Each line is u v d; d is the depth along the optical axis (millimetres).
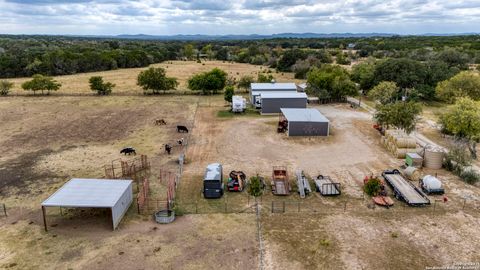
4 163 35406
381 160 35656
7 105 63594
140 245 21484
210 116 55156
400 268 19359
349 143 41000
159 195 28109
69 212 25594
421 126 48062
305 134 43562
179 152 38344
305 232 22922
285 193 27953
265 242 21828
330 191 28016
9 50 152750
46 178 31641
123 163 32219
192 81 75438
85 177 31766
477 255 20438
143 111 59000
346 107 61188
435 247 21234
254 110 59188
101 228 23375
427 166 33688
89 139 43500
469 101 40531
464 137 39062
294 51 120312
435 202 26812
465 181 30484
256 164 34656
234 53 174875
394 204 26641
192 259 20172
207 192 27484
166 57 162750
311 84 67688
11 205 26641
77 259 20156
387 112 41562
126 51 139125
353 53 163750
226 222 24188
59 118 54219
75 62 111375
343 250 20969
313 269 19328
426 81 68625
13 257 20359
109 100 68812
